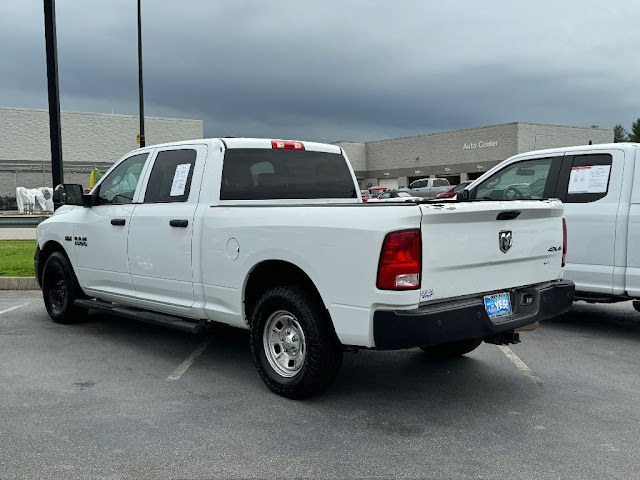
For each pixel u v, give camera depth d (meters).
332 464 3.65
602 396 4.89
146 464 3.65
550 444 3.94
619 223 6.57
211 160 5.46
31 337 6.82
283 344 4.87
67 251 7.06
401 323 3.95
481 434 4.10
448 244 4.15
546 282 5.02
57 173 11.55
